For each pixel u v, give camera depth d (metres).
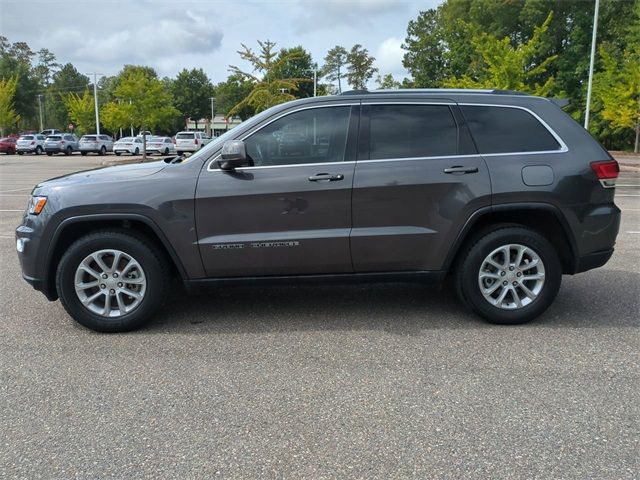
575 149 4.60
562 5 39.34
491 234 4.57
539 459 2.78
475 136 4.59
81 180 4.52
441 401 3.37
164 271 4.57
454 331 4.55
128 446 2.92
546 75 41.97
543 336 4.43
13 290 5.84
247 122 4.62
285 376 3.73
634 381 3.62
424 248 4.55
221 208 4.41
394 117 4.59
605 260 4.71
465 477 2.64
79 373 3.80
